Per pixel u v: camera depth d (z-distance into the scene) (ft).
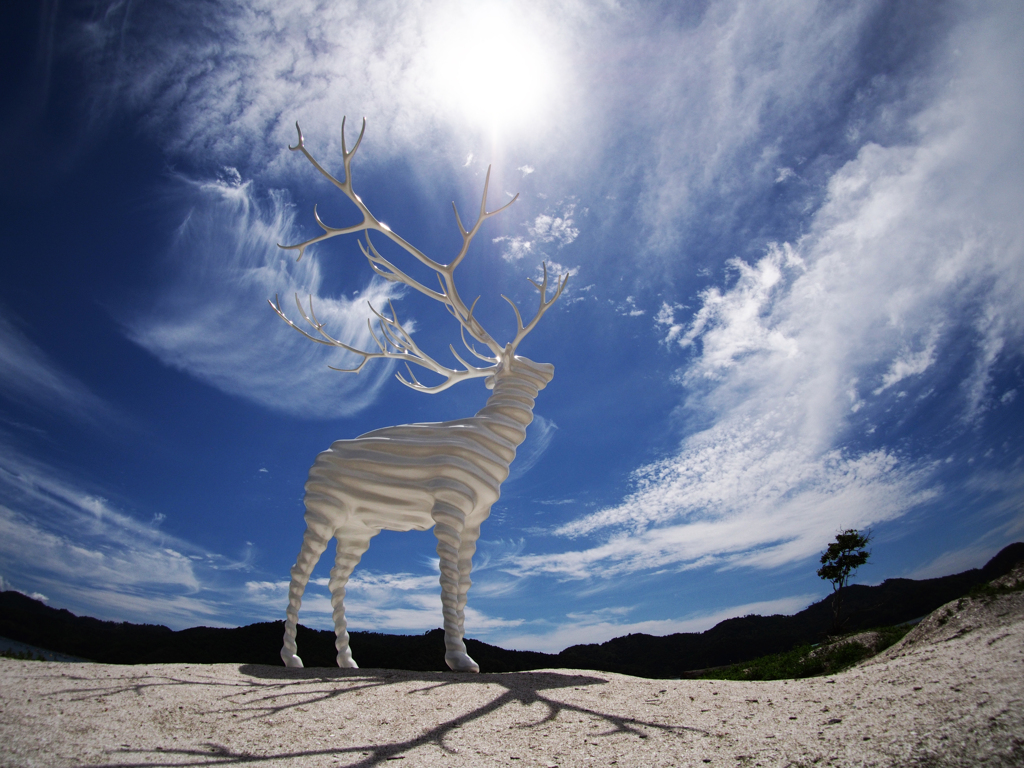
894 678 16.75
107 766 12.37
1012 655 15.25
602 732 14.74
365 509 26.04
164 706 16.80
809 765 11.27
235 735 14.78
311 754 13.53
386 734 14.88
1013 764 9.48
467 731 15.02
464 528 26.66
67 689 17.76
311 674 21.62
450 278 28.45
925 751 10.58
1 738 13.52
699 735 14.17
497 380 28.48
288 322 31.30
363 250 29.63
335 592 27.50
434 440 25.48
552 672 22.71
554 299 28.91
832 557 53.36
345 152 27.43
